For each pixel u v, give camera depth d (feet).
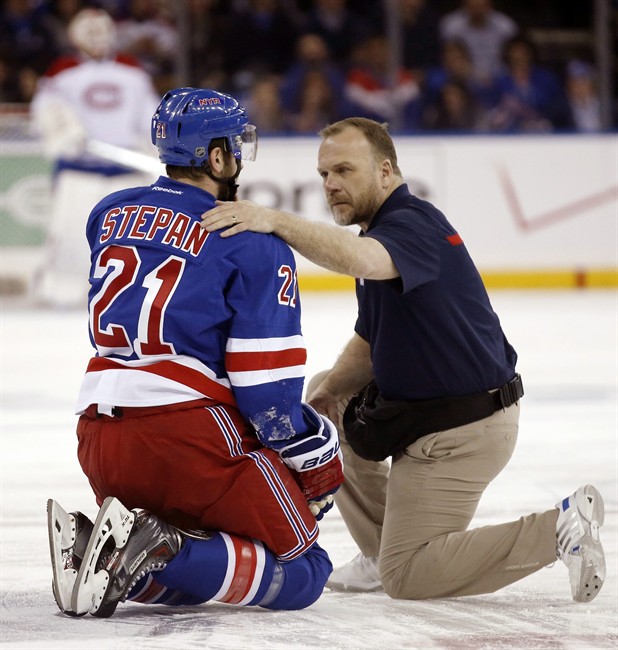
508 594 34.58
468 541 33.24
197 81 142.10
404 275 33.12
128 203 32.32
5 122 134.92
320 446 31.81
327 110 139.54
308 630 30.53
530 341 97.04
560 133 137.90
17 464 55.42
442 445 34.53
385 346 35.04
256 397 30.73
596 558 31.48
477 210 138.21
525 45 141.79
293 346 31.30
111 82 122.11
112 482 31.53
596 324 107.76
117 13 142.82
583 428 62.69
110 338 31.19
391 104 140.77
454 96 140.46
